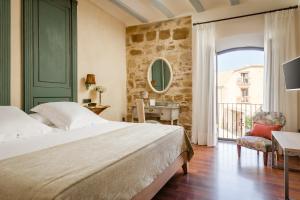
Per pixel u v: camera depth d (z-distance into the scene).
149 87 4.83
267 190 2.22
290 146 1.96
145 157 1.62
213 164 3.03
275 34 3.64
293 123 3.56
